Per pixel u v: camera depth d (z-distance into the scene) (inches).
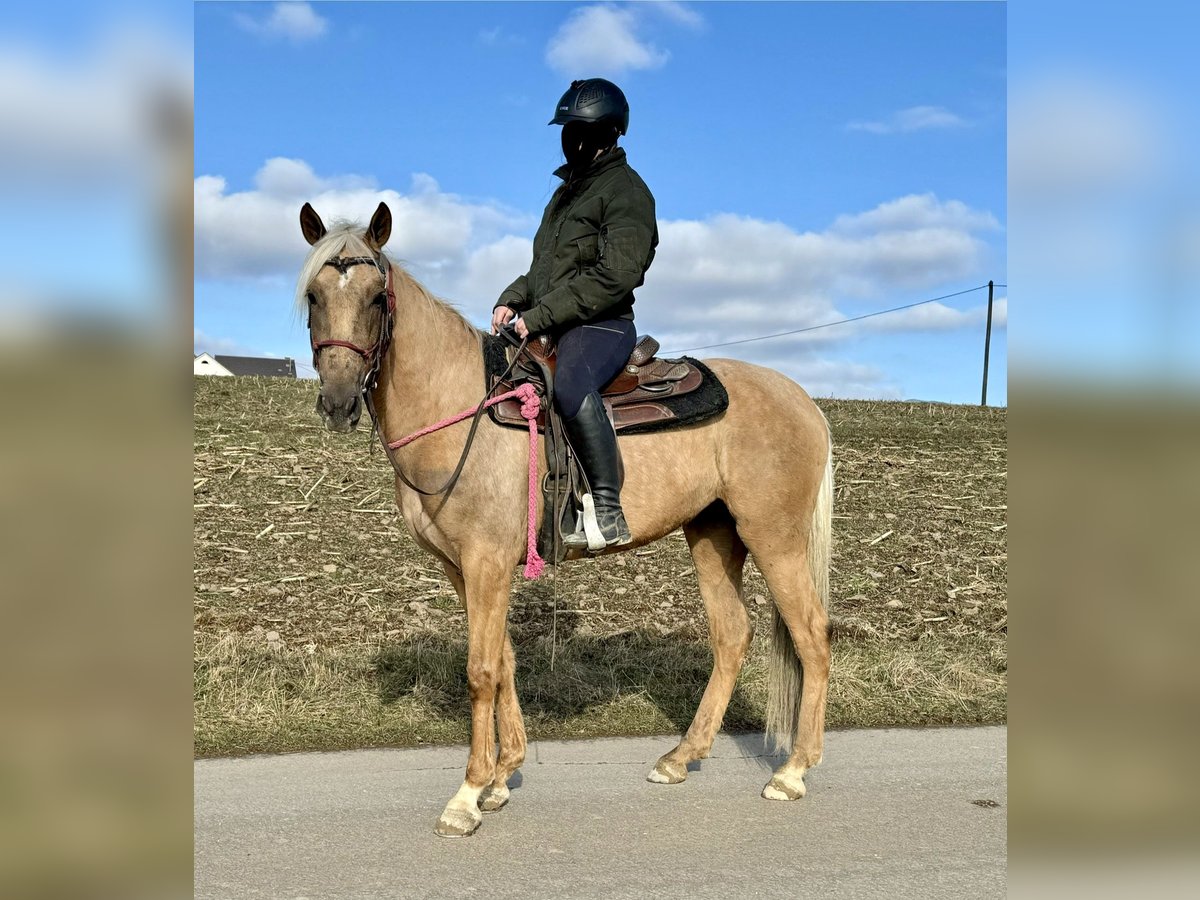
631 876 128.6
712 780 169.8
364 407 154.2
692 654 235.1
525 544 156.7
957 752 182.5
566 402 153.6
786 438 169.0
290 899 120.0
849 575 302.7
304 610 249.9
